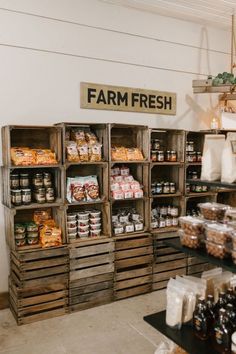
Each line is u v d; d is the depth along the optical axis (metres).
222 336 1.96
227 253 2.06
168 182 4.44
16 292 3.36
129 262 3.94
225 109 5.02
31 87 3.76
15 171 3.71
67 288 3.58
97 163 3.76
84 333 3.21
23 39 3.69
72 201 3.70
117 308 3.71
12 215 3.36
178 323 2.24
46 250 3.45
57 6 3.85
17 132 3.73
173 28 4.69
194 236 2.21
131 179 4.12
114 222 4.04
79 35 4.00
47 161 3.53
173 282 2.40
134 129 4.35
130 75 4.38
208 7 4.39
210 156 2.17
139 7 4.32
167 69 4.67
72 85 4.00
